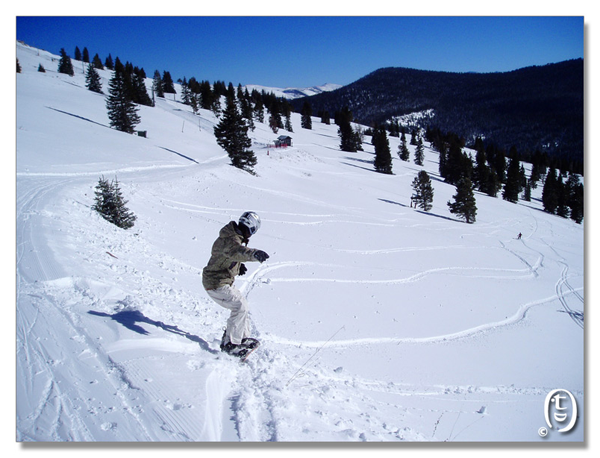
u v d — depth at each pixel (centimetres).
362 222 2808
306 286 1281
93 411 280
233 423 309
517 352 1088
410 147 12975
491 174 8069
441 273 1975
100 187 1234
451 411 592
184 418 289
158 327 455
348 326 977
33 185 1315
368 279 1558
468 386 760
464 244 3011
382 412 476
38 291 464
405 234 2788
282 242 1866
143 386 318
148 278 708
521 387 816
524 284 2134
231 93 11900
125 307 482
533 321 1465
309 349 754
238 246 418
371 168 7281
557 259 3184
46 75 6862
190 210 1997
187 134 5419
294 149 6731
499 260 2692
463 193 4566
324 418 366
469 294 1686
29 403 278
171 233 1440
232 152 3825
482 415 607
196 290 802
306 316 976
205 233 1589
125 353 366
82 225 938
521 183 9350
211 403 323
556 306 1772
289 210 2605
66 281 510
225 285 448
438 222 4000
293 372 492
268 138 7744
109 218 1195
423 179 4588
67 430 258
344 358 740
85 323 407
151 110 6669
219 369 393
